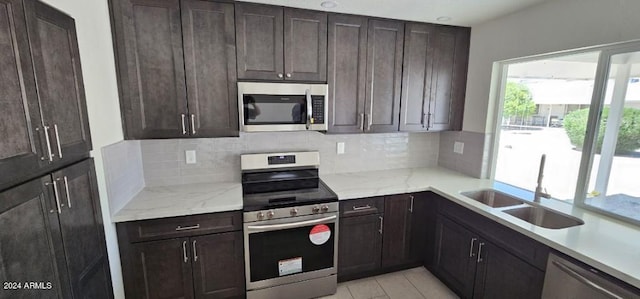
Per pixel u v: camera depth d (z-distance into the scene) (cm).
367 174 288
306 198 219
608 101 184
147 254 190
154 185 240
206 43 203
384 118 257
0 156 91
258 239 208
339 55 234
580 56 202
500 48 240
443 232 246
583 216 187
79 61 143
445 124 281
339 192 232
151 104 200
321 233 222
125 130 198
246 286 212
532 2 204
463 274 226
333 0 201
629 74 172
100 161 165
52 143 117
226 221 202
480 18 242
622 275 125
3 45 93
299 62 224
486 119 261
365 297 234
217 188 238
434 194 255
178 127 207
